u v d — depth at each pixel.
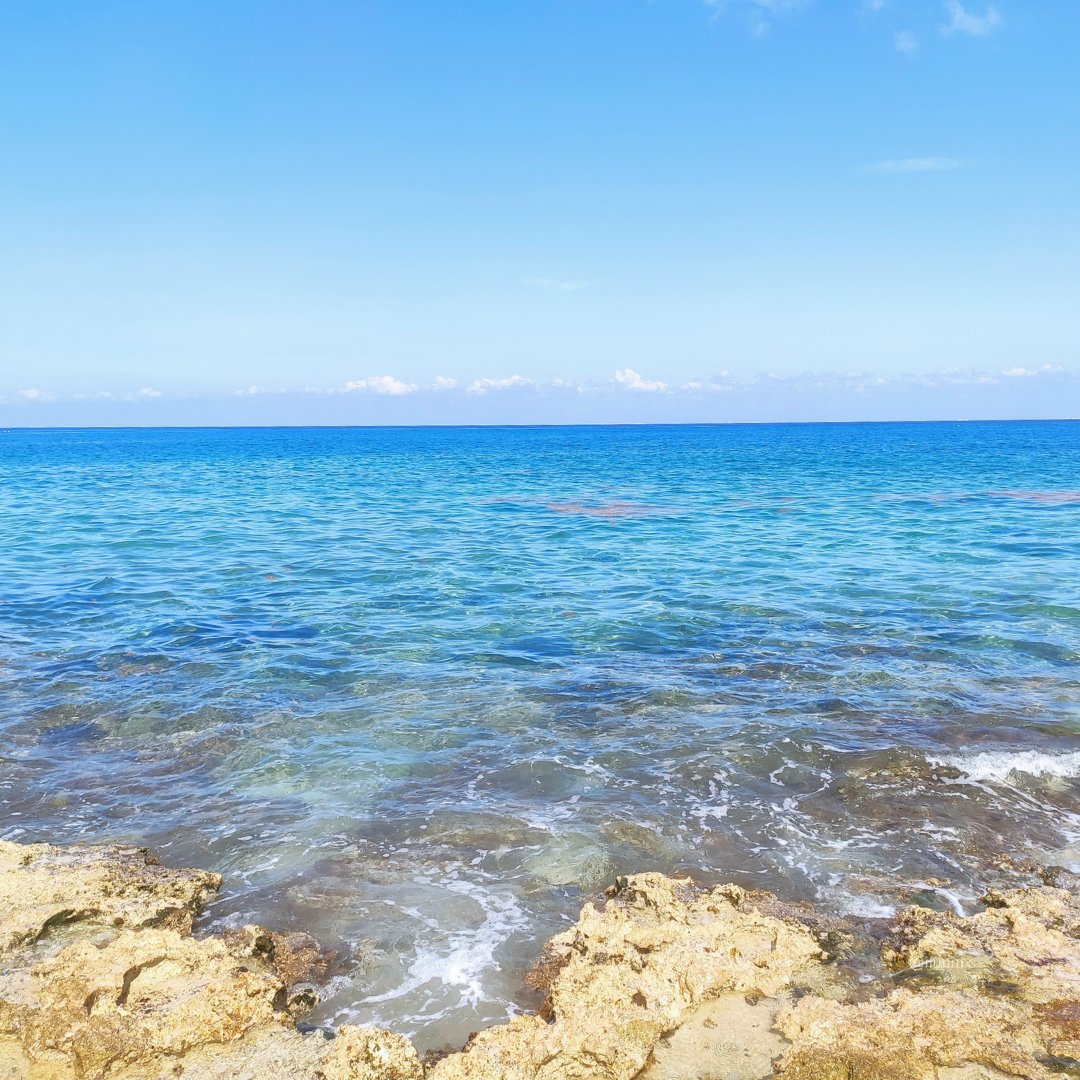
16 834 9.23
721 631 17.17
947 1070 5.68
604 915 7.34
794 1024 6.17
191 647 15.95
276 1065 5.88
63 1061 5.82
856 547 27.39
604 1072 5.81
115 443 152.00
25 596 19.95
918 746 11.42
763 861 8.73
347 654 15.62
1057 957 6.82
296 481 56.56
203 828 9.40
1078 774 10.63
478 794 10.24
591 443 138.62
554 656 15.58
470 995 6.78
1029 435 156.00
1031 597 19.72
